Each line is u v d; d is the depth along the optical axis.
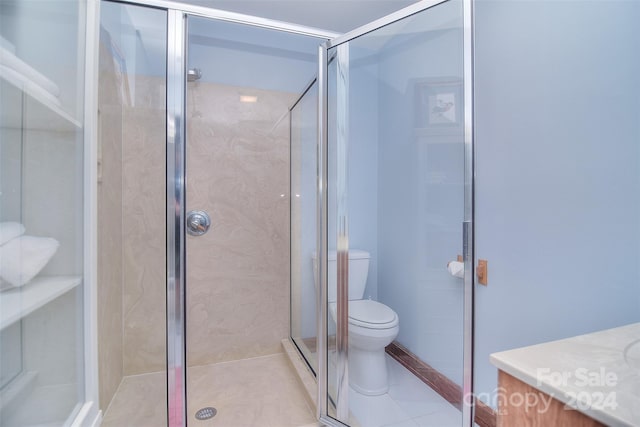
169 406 1.41
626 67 0.92
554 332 1.11
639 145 0.89
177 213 1.44
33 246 0.85
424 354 1.78
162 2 1.41
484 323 1.41
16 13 0.85
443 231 1.62
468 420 1.15
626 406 0.47
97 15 1.22
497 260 1.35
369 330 1.58
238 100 2.03
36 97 0.89
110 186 1.47
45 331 0.96
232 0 1.79
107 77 1.42
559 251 1.10
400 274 2.00
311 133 2.07
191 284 1.96
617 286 0.94
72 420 1.09
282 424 1.46
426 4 1.27
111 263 1.48
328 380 1.55
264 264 2.11
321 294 1.62
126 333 1.60
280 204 2.14
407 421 1.47
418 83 1.78
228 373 1.90
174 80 1.43
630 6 0.91
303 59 2.15
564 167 1.08
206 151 1.97
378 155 2.22
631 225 0.90
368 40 1.71
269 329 2.13
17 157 0.85
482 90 1.42
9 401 0.82
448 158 1.55
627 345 0.68
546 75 1.15
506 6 1.30
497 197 1.35
